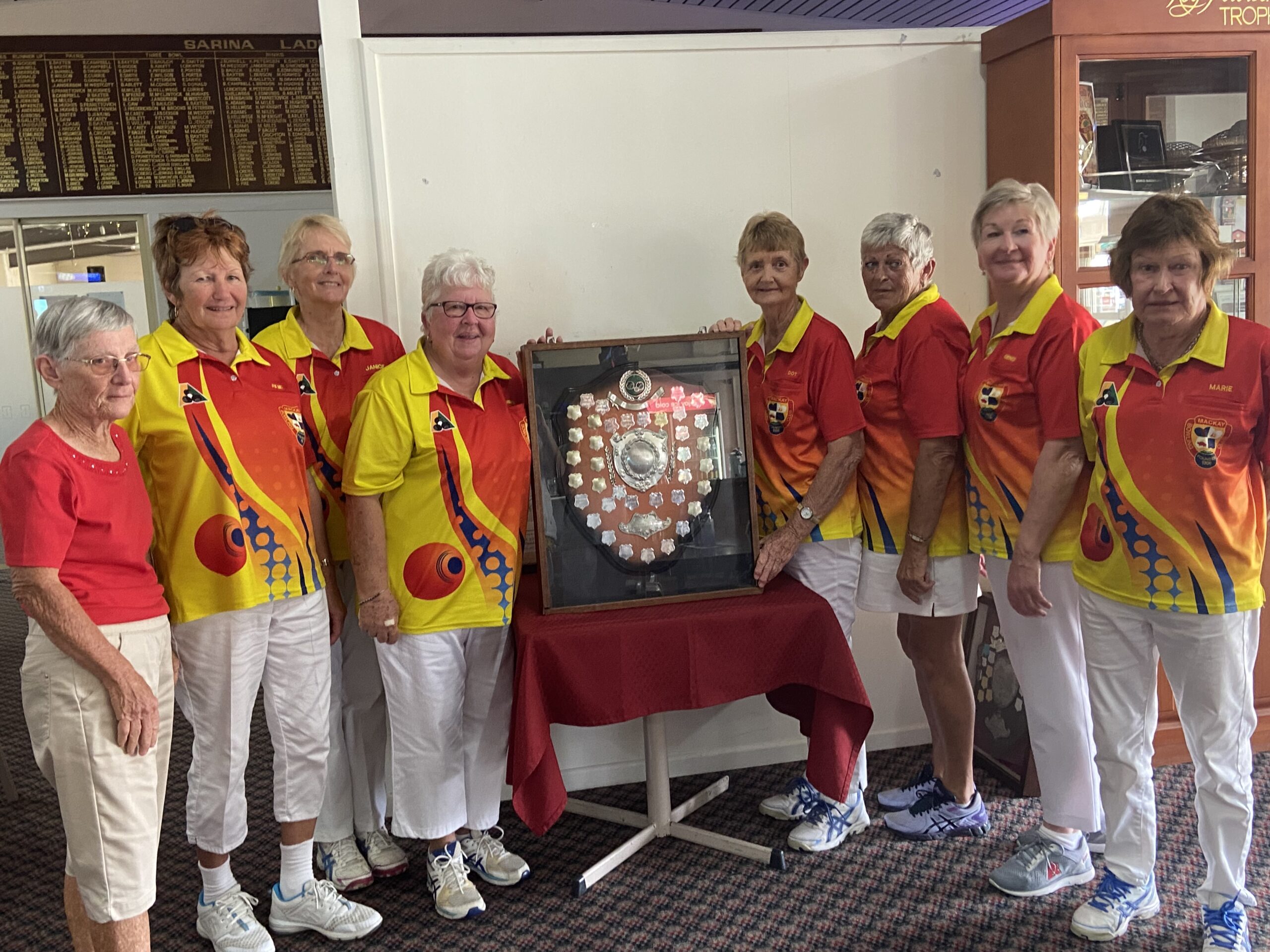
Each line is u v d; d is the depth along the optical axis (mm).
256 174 5273
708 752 2896
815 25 5793
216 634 1940
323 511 2289
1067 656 2131
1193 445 1809
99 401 1621
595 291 2705
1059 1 2463
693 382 2244
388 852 2416
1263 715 2783
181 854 2600
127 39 5066
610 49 2627
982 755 2826
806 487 2355
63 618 1592
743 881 2299
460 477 2082
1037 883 2178
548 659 2061
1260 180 2627
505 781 2348
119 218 5270
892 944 2041
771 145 2732
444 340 2035
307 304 2246
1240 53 2564
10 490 1597
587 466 2199
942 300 2277
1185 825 2451
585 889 2275
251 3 5164
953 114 2809
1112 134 2643
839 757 2178
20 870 2562
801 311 2332
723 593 2232
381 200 2564
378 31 5355
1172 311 1774
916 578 2264
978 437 2176
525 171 2631
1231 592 1830
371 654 2379
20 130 5059
